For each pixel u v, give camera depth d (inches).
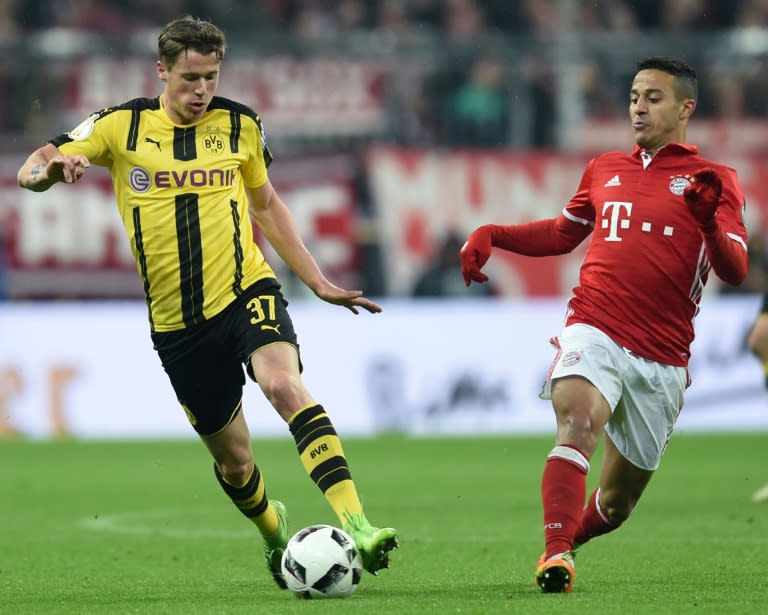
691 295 885.8
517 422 2667.3
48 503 1654.8
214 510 1571.1
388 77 2864.2
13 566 1078.4
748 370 2674.7
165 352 906.7
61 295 2669.8
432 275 2714.1
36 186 863.1
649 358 877.8
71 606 829.2
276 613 763.4
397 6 3218.5
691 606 781.3
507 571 1006.4
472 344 2672.2
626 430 892.6
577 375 856.9
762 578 938.1
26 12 3100.4
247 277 896.9
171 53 869.8
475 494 1707.7
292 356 877.2
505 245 971.9
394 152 2706.7
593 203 912.9
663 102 890.7
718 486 1782.7
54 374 2623.0
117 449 2423.7
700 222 820.6
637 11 3260.3
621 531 1290.6
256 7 3181.6
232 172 903.1
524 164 2736.2
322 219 2694.4
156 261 891.4
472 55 2876.5
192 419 917.8
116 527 1391.5
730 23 3260.3
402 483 1850.4
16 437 2591.0
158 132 891.4
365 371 2655.0
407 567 1034.1
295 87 2829.7
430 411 2659.9
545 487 844.6
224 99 915.4
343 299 928.9
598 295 883.4
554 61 2876.5
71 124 2800.2
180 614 775.1
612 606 780.0
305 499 1664.6
